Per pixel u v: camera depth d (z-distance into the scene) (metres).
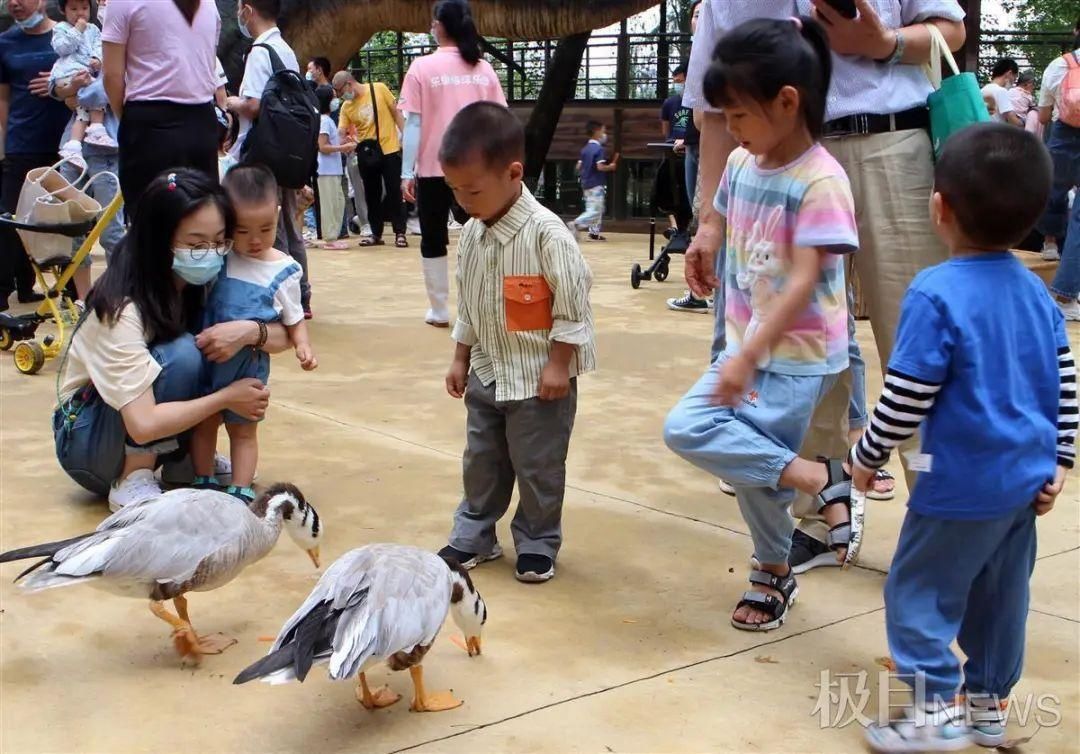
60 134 7.56
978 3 10.50
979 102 3.36
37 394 5.66
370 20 13.74
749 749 2.63
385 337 7.27
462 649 3.12
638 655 3.09
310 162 6.99
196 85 5.89
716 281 3.66
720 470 3.03
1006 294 2.48
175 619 3.02
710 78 2.91
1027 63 15.54
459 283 3.56
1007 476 2.44
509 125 3.34
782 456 2.94
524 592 3.50
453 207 7.73
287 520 3.25
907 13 3.56
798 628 3.27
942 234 2.56
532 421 3.49
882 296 3.60
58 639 3.14
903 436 2.48
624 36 15.93
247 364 4.00
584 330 3.44
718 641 3.18
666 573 3.65
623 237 14.60
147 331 3.77
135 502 3.04
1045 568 3.67
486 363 3.57
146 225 3.70
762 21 2.91
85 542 2.87
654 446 5.00
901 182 3.51
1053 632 3.22
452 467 4.65
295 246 7.55
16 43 7.38
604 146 14.55
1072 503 4.28
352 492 4.32
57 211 6.09
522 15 12.53
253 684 2.90
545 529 3.63
